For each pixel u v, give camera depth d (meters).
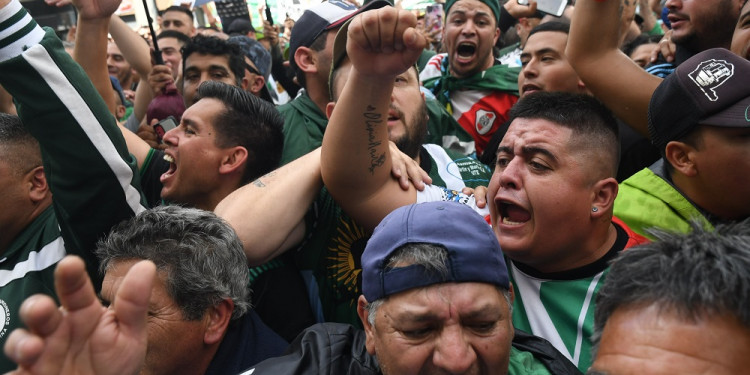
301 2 4.12
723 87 1.53
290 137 2.33
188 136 1.95
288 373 1.27
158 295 1.34
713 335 0.80
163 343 1.33
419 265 1.08
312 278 1.83
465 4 3.14
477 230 1.13
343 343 1.37
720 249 0.85
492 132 3.11
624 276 0.90
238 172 1.99
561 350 1.54
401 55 1.38
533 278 1.63
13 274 1.76
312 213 1.86
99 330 0.82
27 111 1.51
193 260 1.37
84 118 1.54
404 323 1.08
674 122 1.62
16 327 1.68
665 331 0.82
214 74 2.83
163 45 4.15
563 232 1.53
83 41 2.14
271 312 1.75
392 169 1.74
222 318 1.44
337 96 1.88
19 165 1.76
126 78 4.55
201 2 3.95
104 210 1.60
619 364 0.84
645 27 3.77
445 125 2.96
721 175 1.56
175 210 1.49
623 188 1.84
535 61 2.70
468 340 1.07
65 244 1.67
